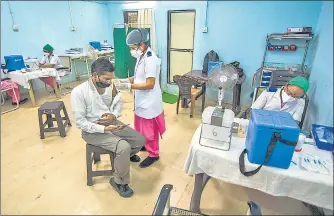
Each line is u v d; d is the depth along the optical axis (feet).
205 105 12.98
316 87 7.02
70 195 5.90
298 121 6.17
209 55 11.78
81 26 17.21
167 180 6.66
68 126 10.13
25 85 11.70
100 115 5.97
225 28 10.89
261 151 3.72
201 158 4.31
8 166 7.07
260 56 10.36
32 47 14.47
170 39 14.78
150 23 14.70
